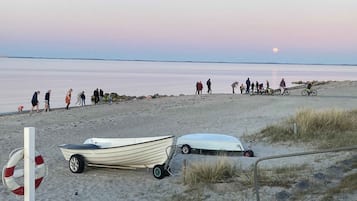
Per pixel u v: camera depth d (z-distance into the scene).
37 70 172.00
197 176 11.05
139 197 10.50
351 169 10.36
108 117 27.27
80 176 12.66
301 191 9.22
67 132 21.45
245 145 15.30
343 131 17.03
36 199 10.45
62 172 13.13
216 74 165.62
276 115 25.39
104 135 20.67
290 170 11.09
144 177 12.33
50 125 23.98
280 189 9.59
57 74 135.50
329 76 158.12
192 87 84.12
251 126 21.47
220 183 10.57
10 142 18.34
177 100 38.56
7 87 75.00
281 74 175.00
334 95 39.94
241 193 9.73
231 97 40.03
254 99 36.94
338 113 18.20
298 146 15.56
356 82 60.03
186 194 10.27
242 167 12.16
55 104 47.09
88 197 10.64
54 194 10.89
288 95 41.28
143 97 49.22
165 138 12.20
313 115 17.98
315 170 10.80
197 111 29.77
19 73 137.50
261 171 11.09
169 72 183.50
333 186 9.23
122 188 11.33
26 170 5.51
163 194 10.58
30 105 46.59
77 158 12.95
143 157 12.45
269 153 14.75
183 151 15.16
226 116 26.44
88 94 62.88
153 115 28.05
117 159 12.76
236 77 136.12
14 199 10.43
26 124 24.53
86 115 28.78
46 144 18.05
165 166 12.09
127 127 23.16
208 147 15.02
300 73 196.00
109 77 123.12
